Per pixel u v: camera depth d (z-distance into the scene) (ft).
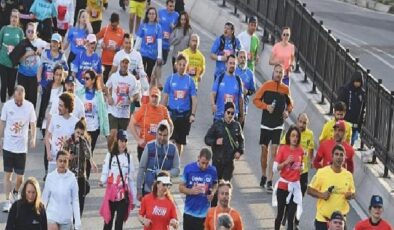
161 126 143.33
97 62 186.39
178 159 144.87
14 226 125.80
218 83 172.35
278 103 167.63
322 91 196.54
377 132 169.89
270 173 168.55
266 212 161.89
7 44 192.75
